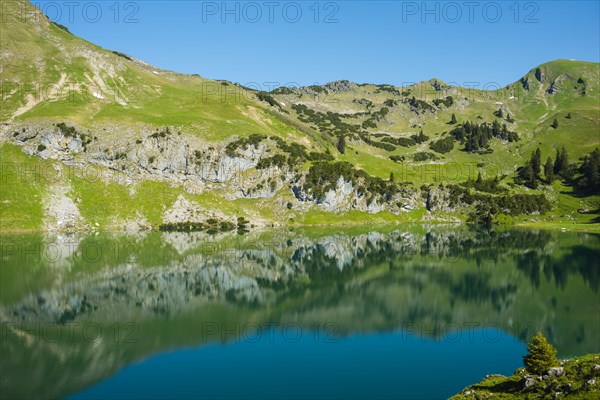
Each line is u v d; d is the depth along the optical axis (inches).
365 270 4143.7
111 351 2097.7
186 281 3604.8
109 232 5984.3
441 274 3983.8
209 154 7672.2
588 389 1107.3
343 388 1674.5
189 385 1708.9
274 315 2748.5
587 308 2881.4
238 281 3668.8
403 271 4109.3
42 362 1952.5
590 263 4286.4
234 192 7628.0
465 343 2240.4
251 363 1956.2
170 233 6151.6
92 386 1715.1
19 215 5782.5
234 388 1681.8
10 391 1678.2
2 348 2117.4
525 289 3408.0
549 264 4291.3
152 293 3221.0
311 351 2112.5
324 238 6023.6
